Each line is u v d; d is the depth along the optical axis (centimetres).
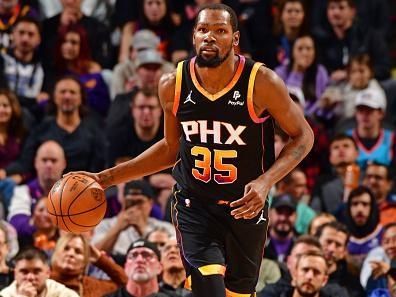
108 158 1781
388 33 2183
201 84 923
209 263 941
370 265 1493
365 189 1619
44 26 2025
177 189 974
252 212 895
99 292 1409
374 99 1853
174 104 935
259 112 926
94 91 1944
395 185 1830
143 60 1867
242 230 958
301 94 1927
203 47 903
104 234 1589
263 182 905
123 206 1562
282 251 1589
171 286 1417
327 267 1402
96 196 979
